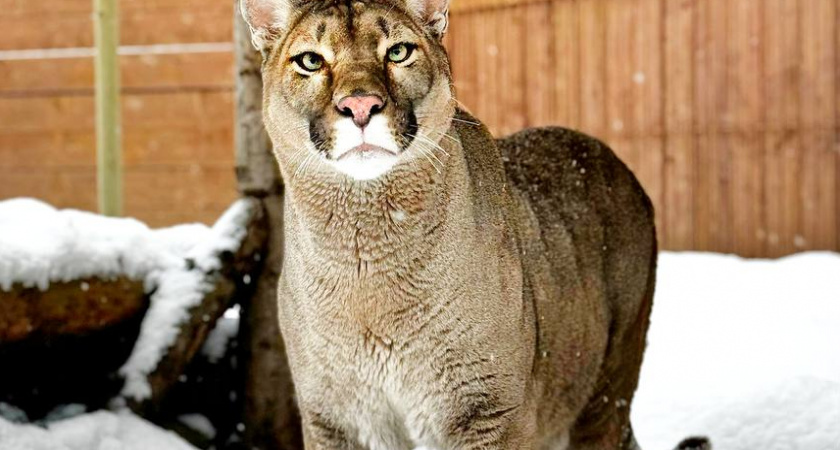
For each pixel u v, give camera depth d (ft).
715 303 8.36
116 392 5.14
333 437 3.83
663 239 10.57
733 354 7.04
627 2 10.55
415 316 3.58
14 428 4.67
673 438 5.61
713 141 10.24
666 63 10.41
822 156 9.71
